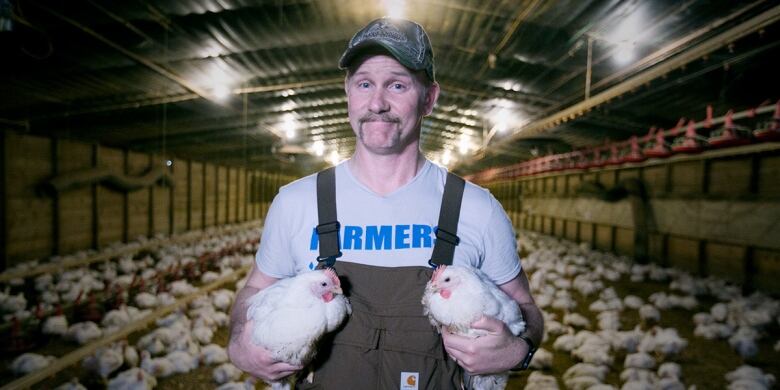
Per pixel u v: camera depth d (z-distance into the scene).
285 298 1.47
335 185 1.70
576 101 9.74
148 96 8.95
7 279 8.12
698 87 7.14
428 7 6.45
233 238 17.22
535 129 10.01
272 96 11.15
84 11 5.62
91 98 8.53
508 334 1.46
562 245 16.52
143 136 12.85
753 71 6.32
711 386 4.82
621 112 9.20
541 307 8.38
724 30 5.44
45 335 5.94
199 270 11.23
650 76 5.88
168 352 5.62
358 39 1.57
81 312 6.85
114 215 12.93
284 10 6.36
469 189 1.72
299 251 1.68
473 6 6.26
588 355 5.32
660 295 8.45
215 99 9.71
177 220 16.67
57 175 10.41
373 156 1.65
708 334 6.36
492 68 8.85
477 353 1.41
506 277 1.75
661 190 11.55
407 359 1.45
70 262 9.82
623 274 11.57
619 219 13.77
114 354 4.91
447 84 10.61
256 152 20.45
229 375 4.87
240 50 7.59
